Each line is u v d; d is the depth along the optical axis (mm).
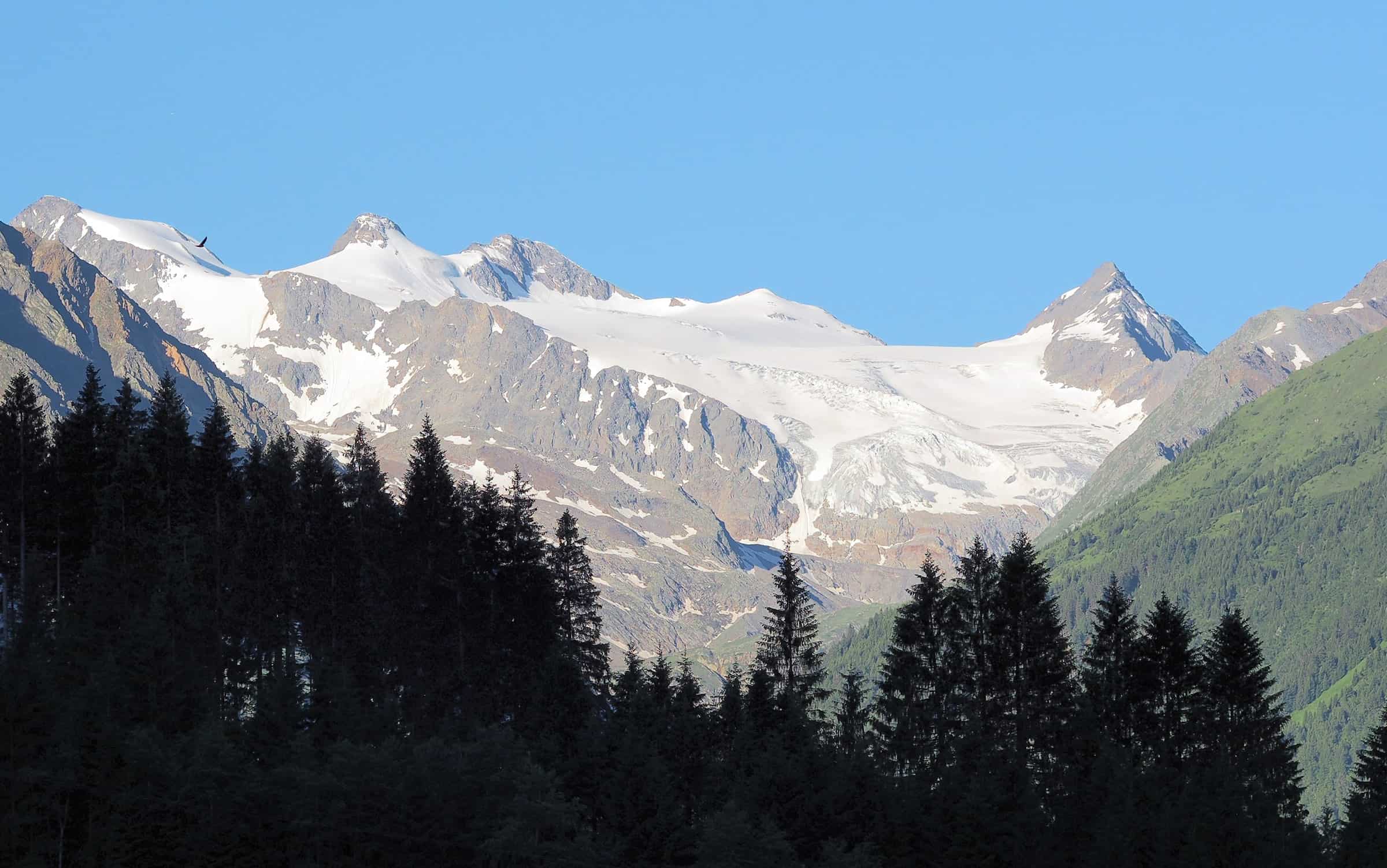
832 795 169500
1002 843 166375
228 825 151625
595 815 169250
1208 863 166500
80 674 172125
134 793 152625
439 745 161375
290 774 154375
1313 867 175750
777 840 155625
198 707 173625
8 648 174125
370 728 174250
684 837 164125
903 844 166750
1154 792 175500
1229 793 176250
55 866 150250
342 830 152250
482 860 154000
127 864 149750
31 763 154375
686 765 179250
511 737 167375
